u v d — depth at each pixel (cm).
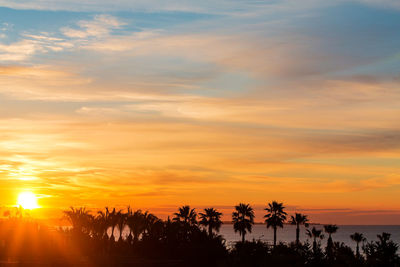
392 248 4134
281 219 11019
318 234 11056
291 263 4388
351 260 4381
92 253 8769
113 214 9706
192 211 10425
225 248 7325
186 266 7138
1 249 8225
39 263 7212
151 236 8369
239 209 10819
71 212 9625
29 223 9231
